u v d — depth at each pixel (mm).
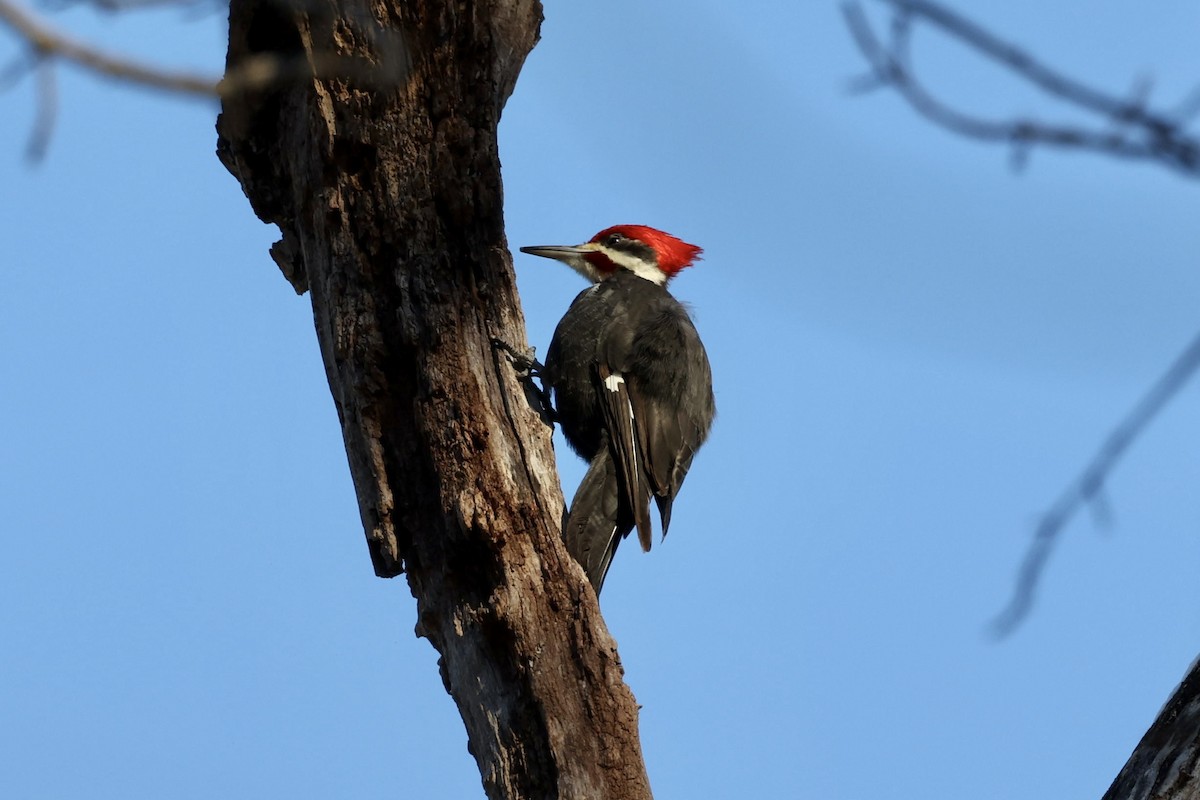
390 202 10680
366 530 10633
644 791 9875
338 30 10586
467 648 10203
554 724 9875
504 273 10938
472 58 10719
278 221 11680
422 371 10477
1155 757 8203
